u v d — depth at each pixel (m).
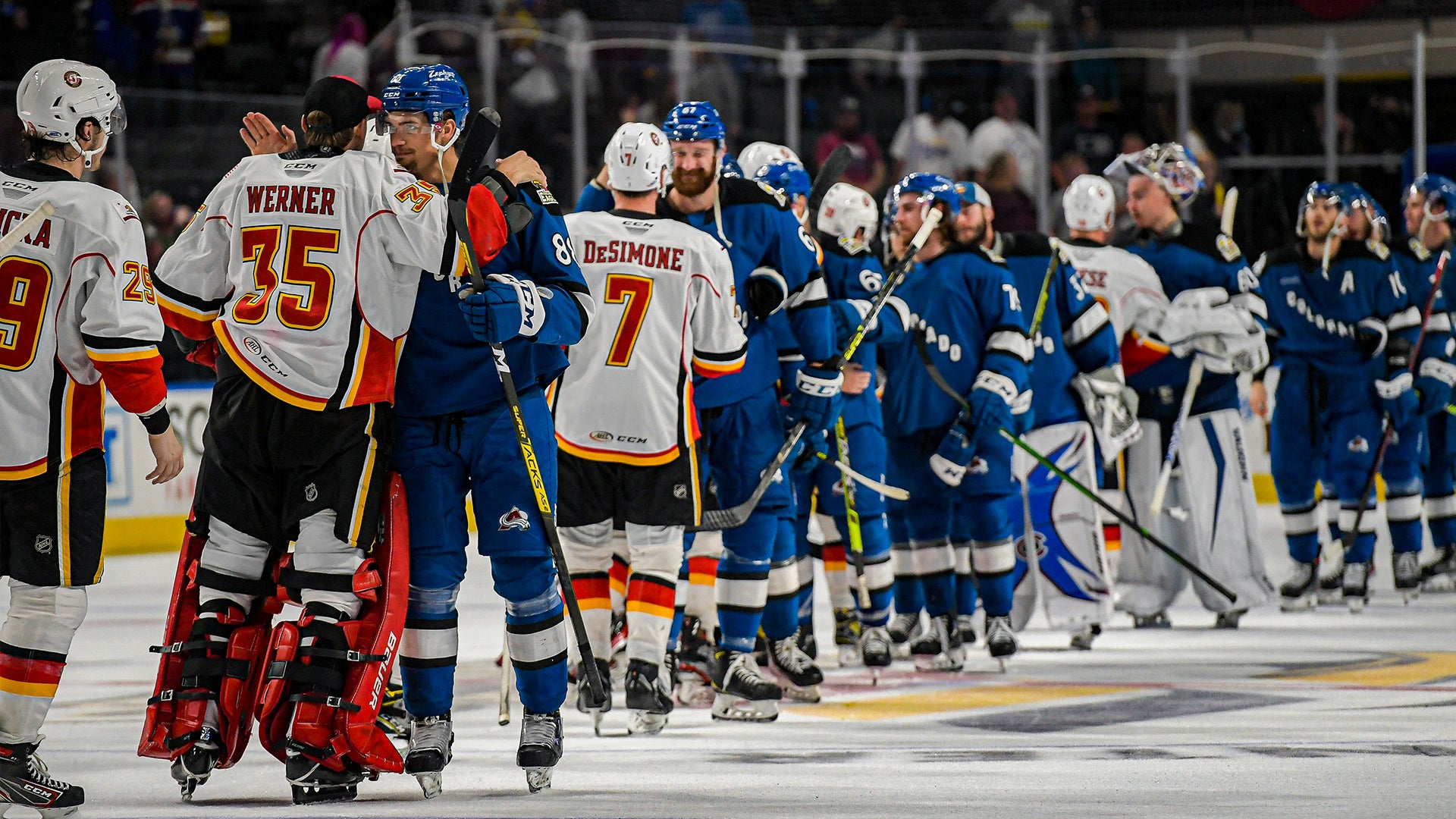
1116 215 36.88
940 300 18.98
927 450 19.20
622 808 11.20
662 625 14.60
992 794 11.62
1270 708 15.80
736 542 15.52
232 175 11.68
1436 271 25.48
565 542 14.62
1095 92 38.44
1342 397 25.00
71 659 20.83
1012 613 20.55
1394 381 24.55
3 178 11.13
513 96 35.94
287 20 47.06
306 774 11.14
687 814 10.91
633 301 14.30
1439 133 37.84
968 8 44.03
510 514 11.79
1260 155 38.19
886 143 39.12
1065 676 18.44
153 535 34.72
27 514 11.05
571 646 14.83
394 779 12.59
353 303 11.27
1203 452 22.70
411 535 11.73
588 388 14.28
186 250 11.69
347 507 11.23
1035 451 19.83
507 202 11.70
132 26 45.19
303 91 46.94
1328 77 37.56
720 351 14.57
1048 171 38.47
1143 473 22.89
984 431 18.53
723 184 15.86
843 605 19.91
